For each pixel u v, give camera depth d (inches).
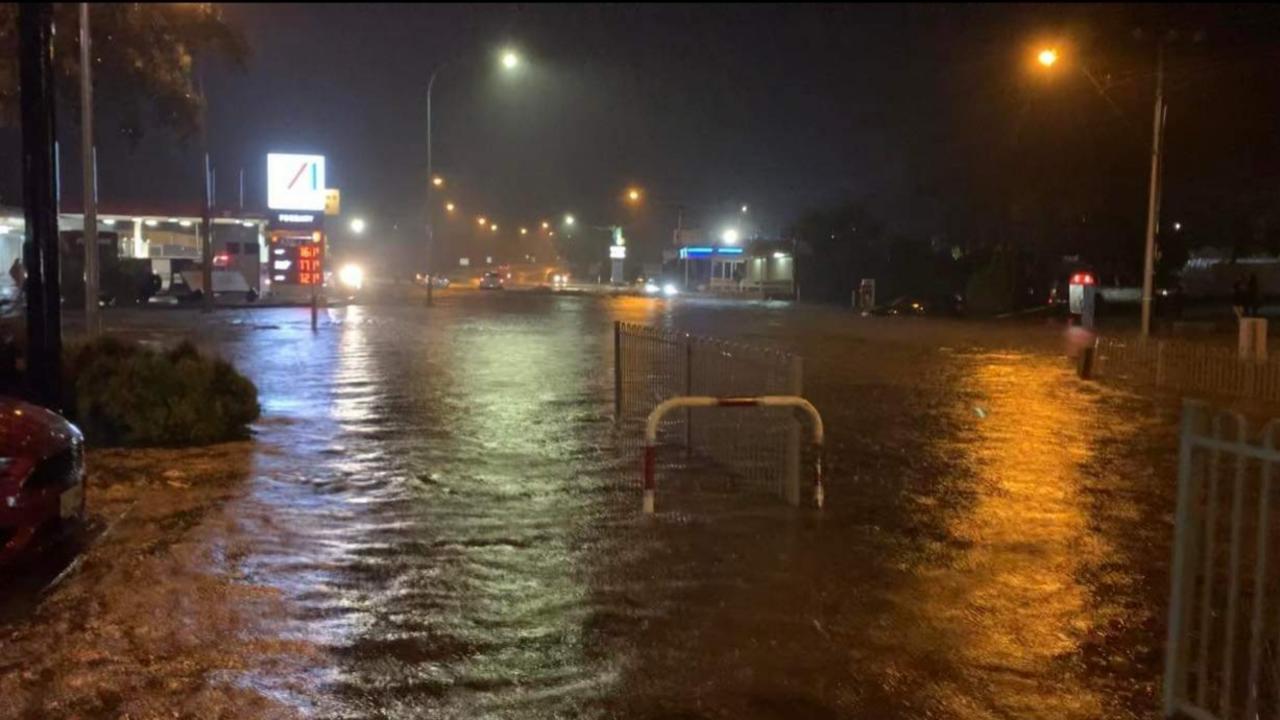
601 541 355.9
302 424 595.2
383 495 420.5
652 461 390.9
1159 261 1988.2
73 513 329.1
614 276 4084.6
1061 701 234.2
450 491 429.1
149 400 521.3
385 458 496.4
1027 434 601.3
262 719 220.4
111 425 526.9
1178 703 225.1
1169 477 477.4
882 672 249.0
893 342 1353.3
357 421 608.7
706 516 391.5
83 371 539.8
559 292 3090.6
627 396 621.6
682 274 3676.2
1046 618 286.2
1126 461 518.0
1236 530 218.2
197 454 498.3
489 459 497.0
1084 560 340.8
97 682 237.5
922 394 794.8
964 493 438.6
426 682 240.4
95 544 343.9
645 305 2310.5
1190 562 225.8
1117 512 407.5
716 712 226.7
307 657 253.6
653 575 319.6
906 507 410.9
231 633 267.9
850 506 410.9
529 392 746.2
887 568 329.7
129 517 378.6
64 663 247.6
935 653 260.8
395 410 653.9
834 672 248.5
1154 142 1254.3
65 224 2289.6
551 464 486.0
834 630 275.4
